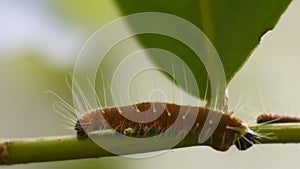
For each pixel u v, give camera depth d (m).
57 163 0.23
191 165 0.28
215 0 0.19
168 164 0.27
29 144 0.18
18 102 0.27
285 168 0.28
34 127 0.27
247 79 0.28
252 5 0.19
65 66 0.26
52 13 0.25
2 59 0.27
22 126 0.27
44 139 0.18
